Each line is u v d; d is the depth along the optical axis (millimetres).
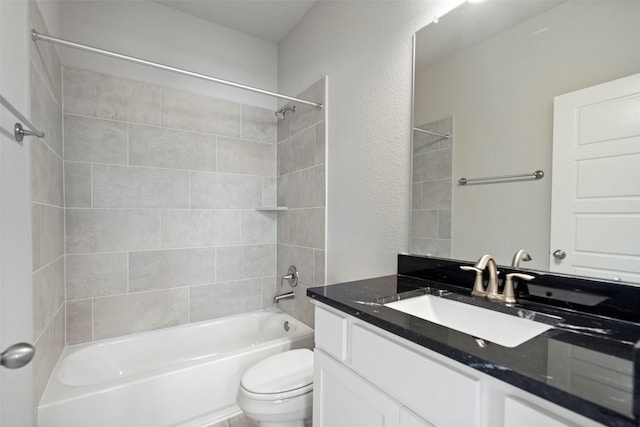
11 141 893
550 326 729
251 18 2098
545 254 900
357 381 841
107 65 1796
